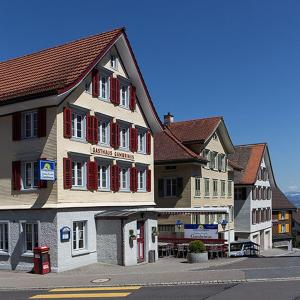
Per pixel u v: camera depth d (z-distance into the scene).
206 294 15.72
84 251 26.20
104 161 28.64
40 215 24.89
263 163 62.69
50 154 24.73
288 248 68.69
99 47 28.12
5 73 30.50
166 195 42.09
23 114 26.03
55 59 29.08
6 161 26.31
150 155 33.91
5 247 26.33
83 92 26.88
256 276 18.77
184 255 32.12
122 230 26.66
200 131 44.75
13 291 18.97
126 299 15.67
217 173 47.66
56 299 16.44
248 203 56.88
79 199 26.06
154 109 33.19
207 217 44.44
